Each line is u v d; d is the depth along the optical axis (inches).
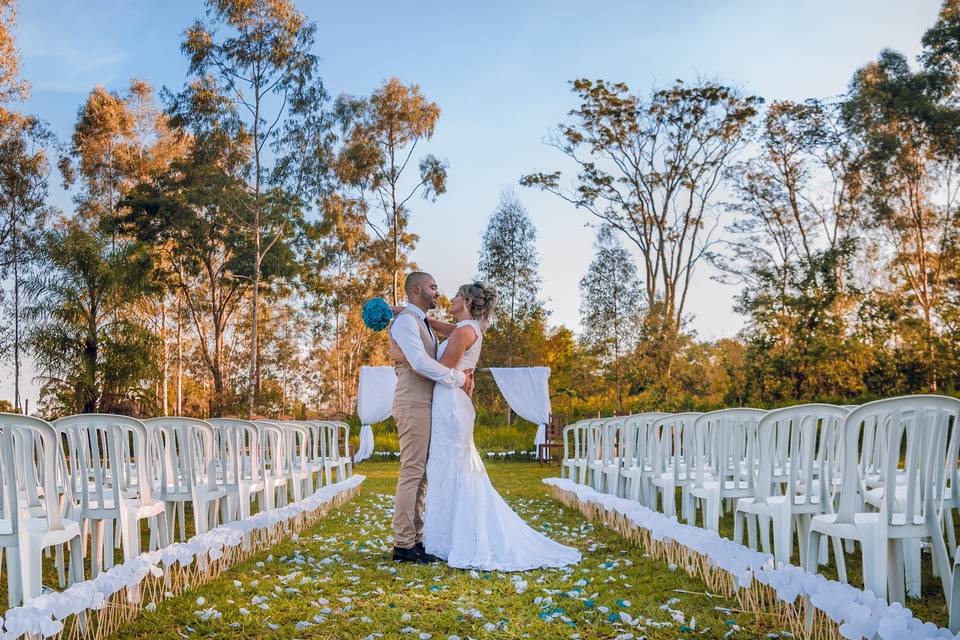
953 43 874.8
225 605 131.1
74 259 628.1
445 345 177.8
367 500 309.1
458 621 121.6
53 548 192.1
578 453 297.3
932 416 119.3
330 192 916.0
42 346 621.3
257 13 870.4
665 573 155.3
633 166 1026.1
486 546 165.5
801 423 145.1
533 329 1039.6
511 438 627.8
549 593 138.9
